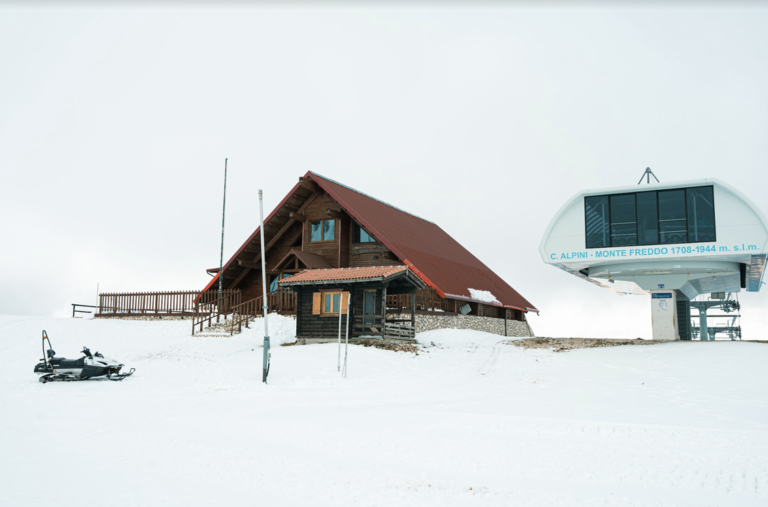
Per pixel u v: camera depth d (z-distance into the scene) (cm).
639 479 778
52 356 1897
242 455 915
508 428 1084
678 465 833
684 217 2555
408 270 2609
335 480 786
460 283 3691
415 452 929
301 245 3759
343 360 2150
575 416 1178
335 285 2667
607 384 1658
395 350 2422
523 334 4803
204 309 3180
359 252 3506
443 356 2420
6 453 936
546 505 685
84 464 868
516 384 1775
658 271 2709
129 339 2711
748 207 2462
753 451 895
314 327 2695
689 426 1058
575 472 815
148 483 772
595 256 2662
